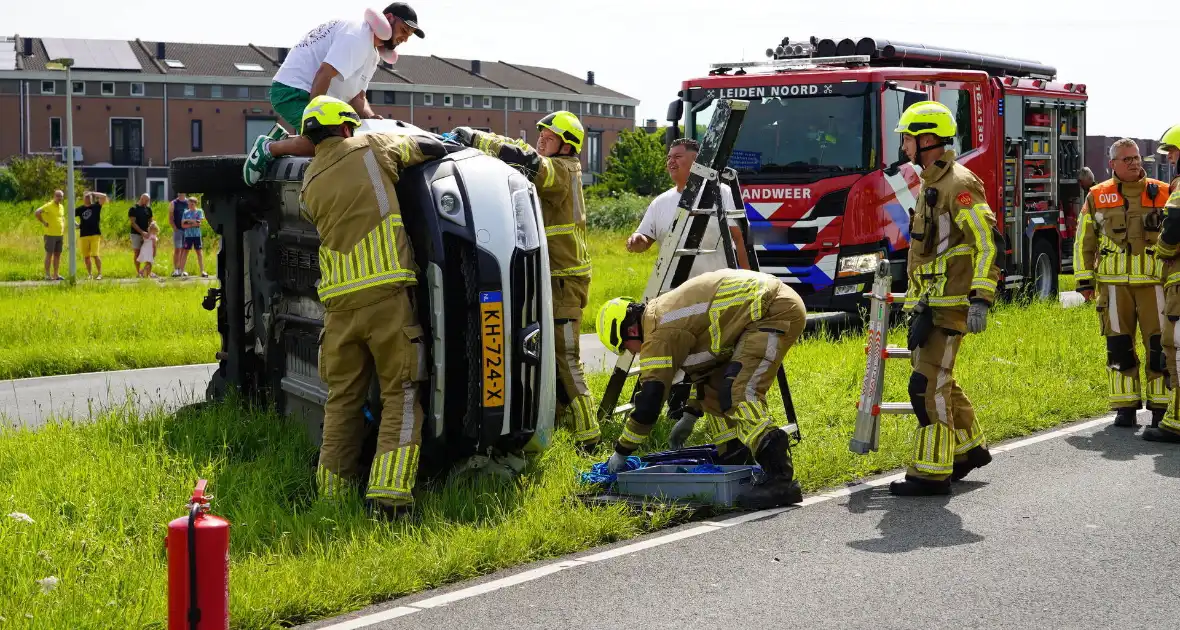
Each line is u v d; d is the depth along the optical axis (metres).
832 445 7.91
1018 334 13.00
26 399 10.61
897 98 14.30
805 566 5.54
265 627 4.78
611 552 5.82
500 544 5.68
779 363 6.68
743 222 8.62
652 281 8.37
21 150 65.19
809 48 15.34
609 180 76.56
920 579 5.32
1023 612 4.87
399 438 6.25
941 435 6.89
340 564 5.38
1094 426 9.07
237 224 8.60
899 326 14.92
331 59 7.51
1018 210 16.69
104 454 7.22
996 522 6.31
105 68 66.75
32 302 17.72
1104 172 22.36
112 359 12.81
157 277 24.53
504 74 88.00
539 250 6.73
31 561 5.25
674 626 4.74
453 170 6.49
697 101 14.92
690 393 8.45
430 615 4.93
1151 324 8.86
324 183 6.23
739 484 6.70
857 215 14.06
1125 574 5.38
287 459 7.12
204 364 13.15
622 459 6.87
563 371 7.87
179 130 68.44
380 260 6.16
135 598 4.93
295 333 7.76
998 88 16.08
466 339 6.46
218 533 4.02
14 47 68.50
